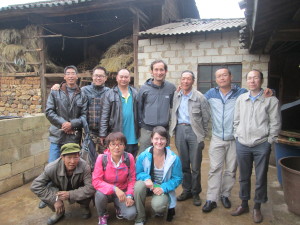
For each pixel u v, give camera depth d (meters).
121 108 3.18
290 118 3.85
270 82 7.43
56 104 3.21
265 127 2.68
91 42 10.20
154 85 3.13
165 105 3.13
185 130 3.07
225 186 3.12
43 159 4.17
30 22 8.73
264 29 3.82
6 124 3.49
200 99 3.01
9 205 3.19
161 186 2.71
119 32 9.85
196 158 3.07
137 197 2.62
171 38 7.25
